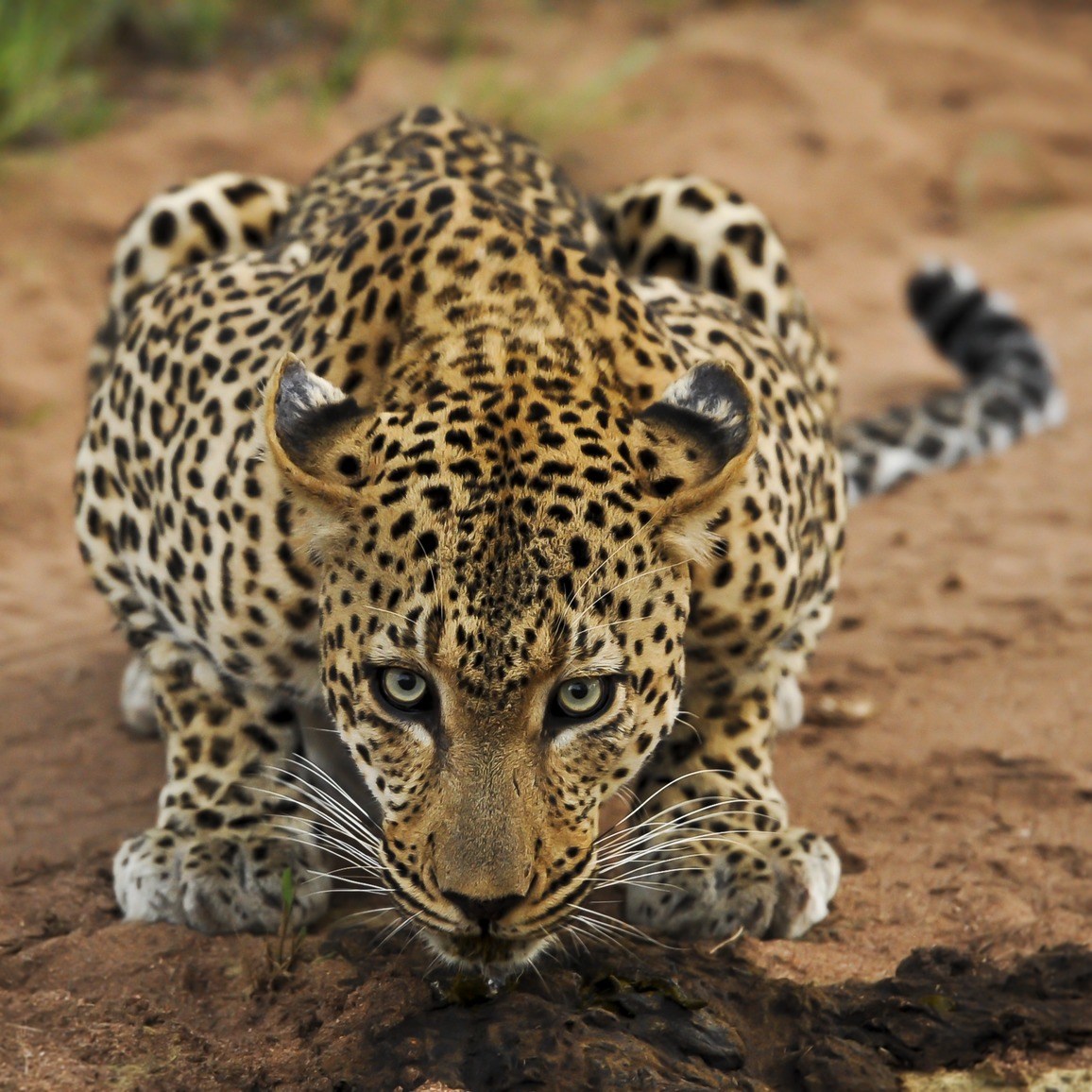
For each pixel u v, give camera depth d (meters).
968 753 9.44
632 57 20.98
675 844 7.57
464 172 9.33
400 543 6.37
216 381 7.76
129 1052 6.82
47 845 8.45
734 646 7.73
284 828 7.92
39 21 19.03
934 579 11.64
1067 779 9.12
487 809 6.37
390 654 6.46
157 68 20.30
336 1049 6.75
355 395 7.23
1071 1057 6.85
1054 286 17.47
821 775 9.28
